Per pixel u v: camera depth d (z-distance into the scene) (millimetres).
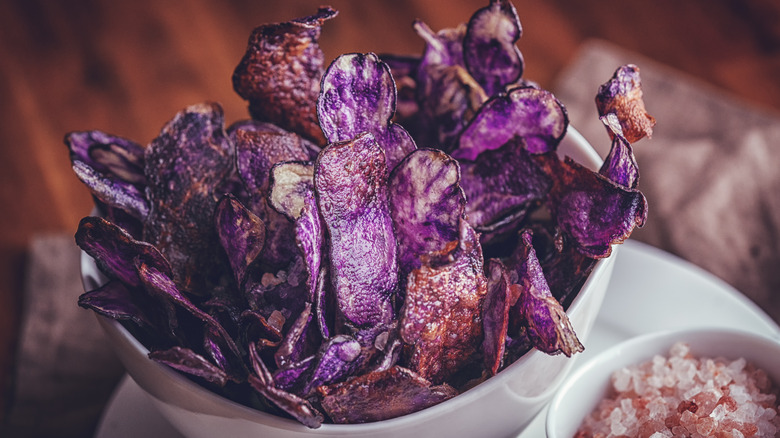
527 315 391
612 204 400
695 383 476
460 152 428
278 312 400
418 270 375
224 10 1164
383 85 399
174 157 427
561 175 416
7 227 933
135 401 522
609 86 414
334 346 376
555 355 410
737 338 490
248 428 396
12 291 870
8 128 1038
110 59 1111
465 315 389
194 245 422
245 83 440
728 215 801
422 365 389
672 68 1041
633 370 489
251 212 404
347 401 380
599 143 859
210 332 393
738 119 873
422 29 451
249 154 423
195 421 412
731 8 1108
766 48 1061
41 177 985
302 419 369
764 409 465
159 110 1054
